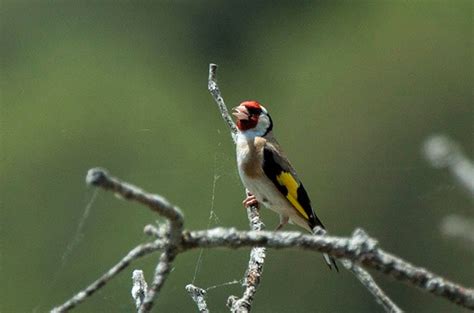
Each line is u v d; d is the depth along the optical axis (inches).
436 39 992.2
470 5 1024.2
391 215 768.9
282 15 1206.3
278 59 1175.6
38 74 1038.4
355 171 876.0
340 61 1063.0
